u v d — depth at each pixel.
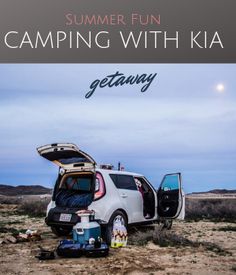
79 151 9.75
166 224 11.80
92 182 9.61
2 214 18.38
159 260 7.71
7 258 7.93
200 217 17.19
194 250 8.73
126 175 10.55
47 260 7.75
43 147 9.95
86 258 7.88
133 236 10.12
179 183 11.04
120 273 6.76
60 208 9.86
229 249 9.01
